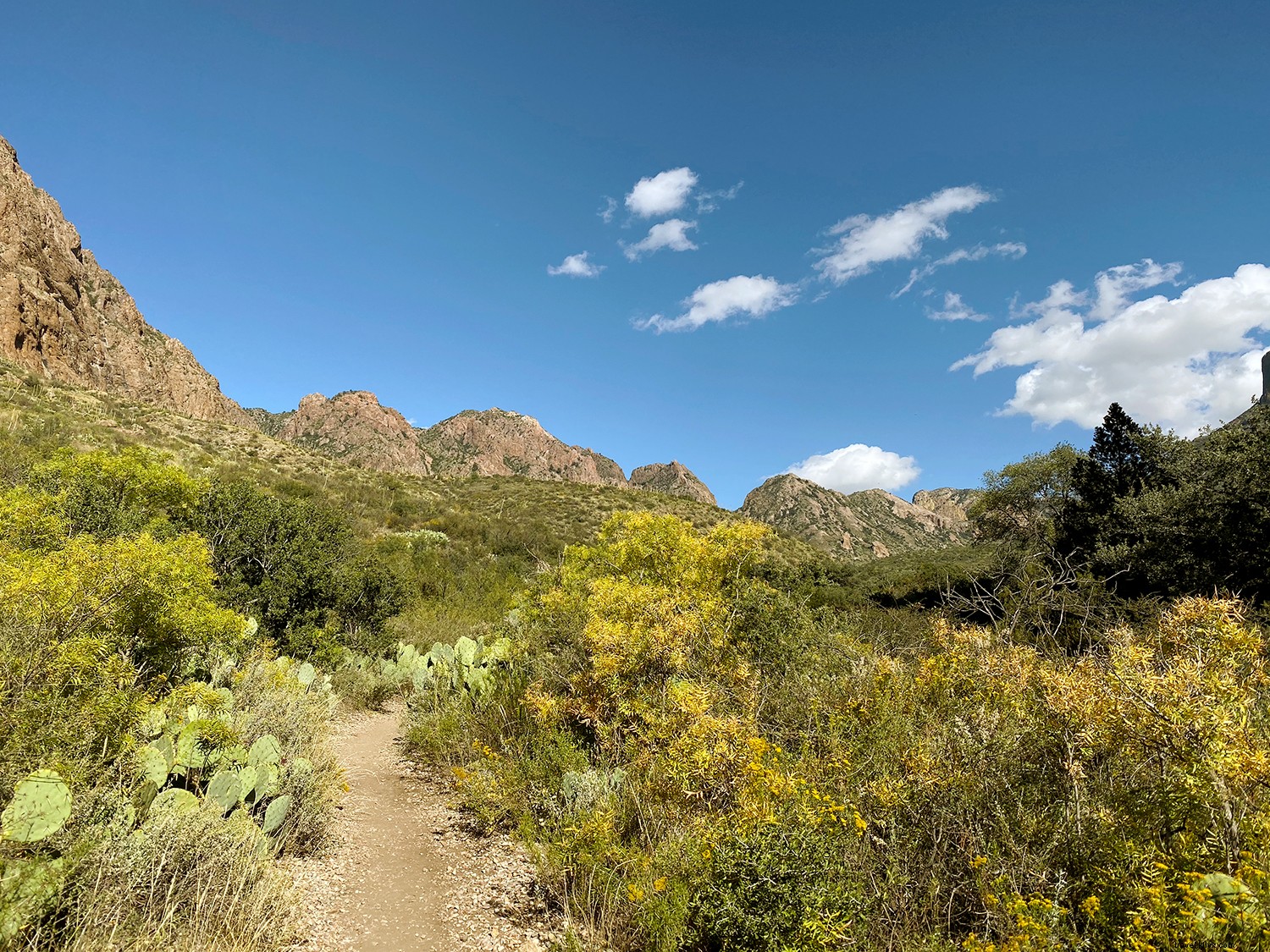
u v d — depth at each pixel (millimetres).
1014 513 29844
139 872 2986
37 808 2754
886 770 3809
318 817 4602
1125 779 2959
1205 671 2904
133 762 3650
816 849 2988
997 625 6094
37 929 2566
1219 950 2035
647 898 3324
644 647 5500
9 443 17219
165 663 5359
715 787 4102
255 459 35906
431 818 5207
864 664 5438
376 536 26219
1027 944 2330
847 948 2719
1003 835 3049
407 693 9648
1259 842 2350
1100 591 7273
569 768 5156
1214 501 13000
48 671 3484
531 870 4359
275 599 9992
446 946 3389
